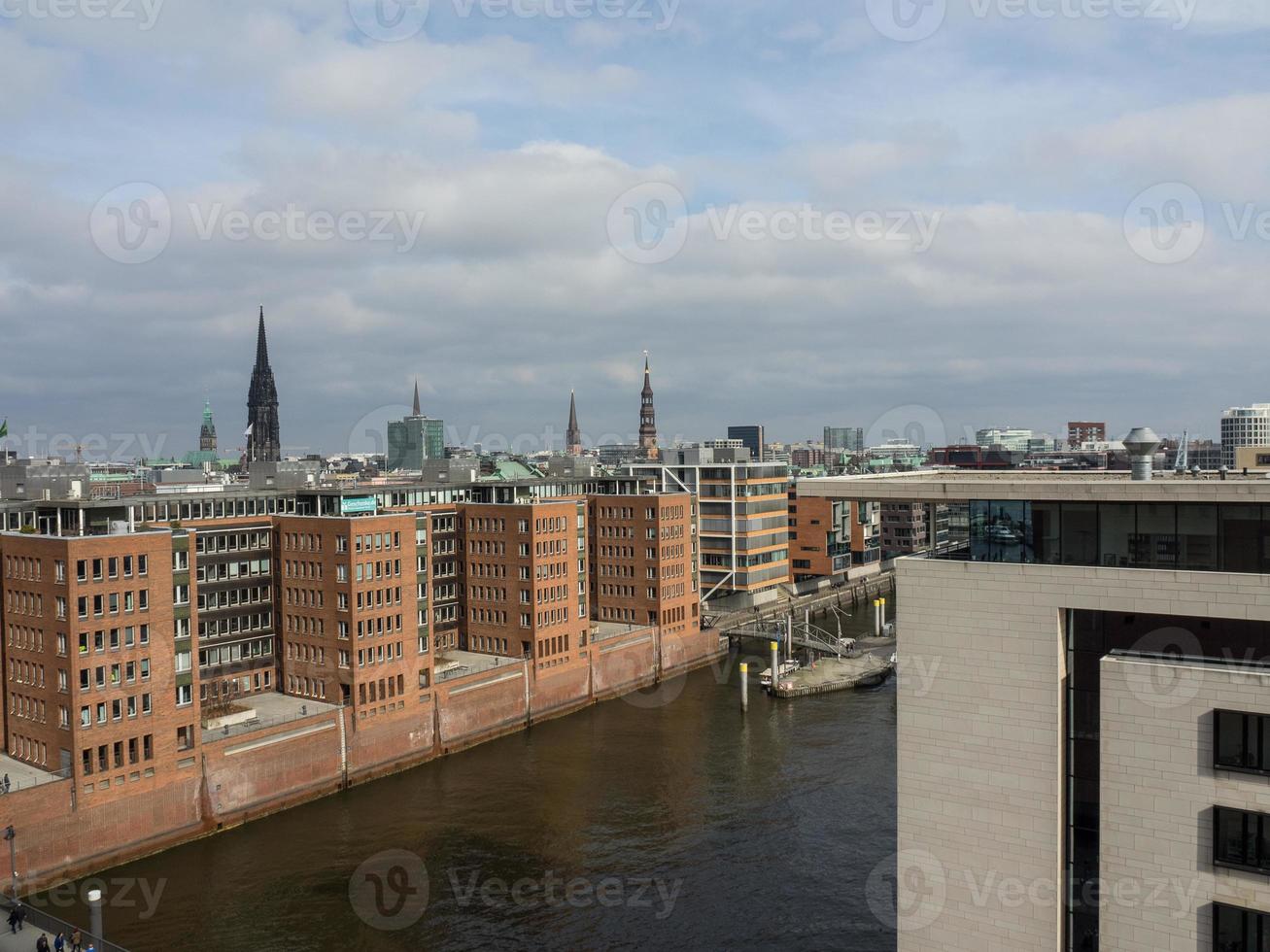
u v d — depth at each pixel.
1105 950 46.41
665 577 174.38
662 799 110.44
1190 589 44.75
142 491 142.25
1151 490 46.69
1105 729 46.03
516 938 79.88
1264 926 42.50
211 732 104.81
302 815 107.00
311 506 129.88
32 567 94.75
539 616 146.75
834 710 146.50
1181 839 44.44
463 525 155.88
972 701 49.97
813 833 99.62
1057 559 49.69
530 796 112.69
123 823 93.75
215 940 79.44
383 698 120.94
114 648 93.62
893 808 105.94
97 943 69.19
